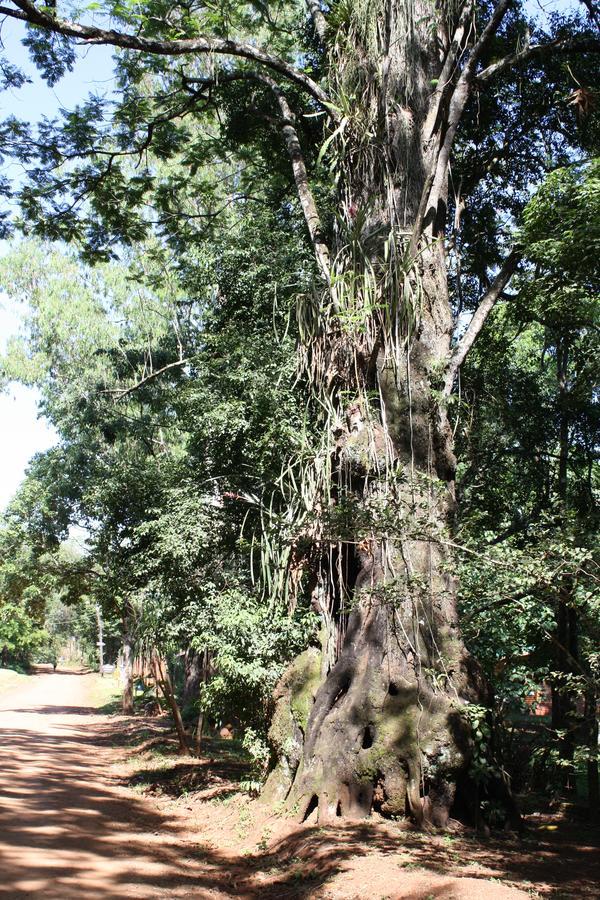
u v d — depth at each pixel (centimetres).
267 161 1794
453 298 1623
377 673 978
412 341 1046
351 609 904
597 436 1410
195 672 2905
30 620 6650
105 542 1758
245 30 1727
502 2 1148
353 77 1174
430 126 1155
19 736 2308
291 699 1067
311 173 1653
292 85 1650
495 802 945
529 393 1477
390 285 993
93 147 1529
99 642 7512
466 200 1599
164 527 1425
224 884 776
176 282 2738
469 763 930
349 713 973
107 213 1619
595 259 930
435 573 989
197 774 1508
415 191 1133
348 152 1177
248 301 1491
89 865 789
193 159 1716
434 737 929
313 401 1241
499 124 1552
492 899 618
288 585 1088
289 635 1131
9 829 931
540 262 1016
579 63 1448
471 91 1235
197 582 1397
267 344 1362
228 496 1364
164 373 2822
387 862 749
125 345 3088
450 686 963
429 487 885
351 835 856
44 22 1153
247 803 1105
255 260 1482
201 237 1736
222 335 1455
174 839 991
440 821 911
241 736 1658
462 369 1443
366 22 1167
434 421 1075
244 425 1328
